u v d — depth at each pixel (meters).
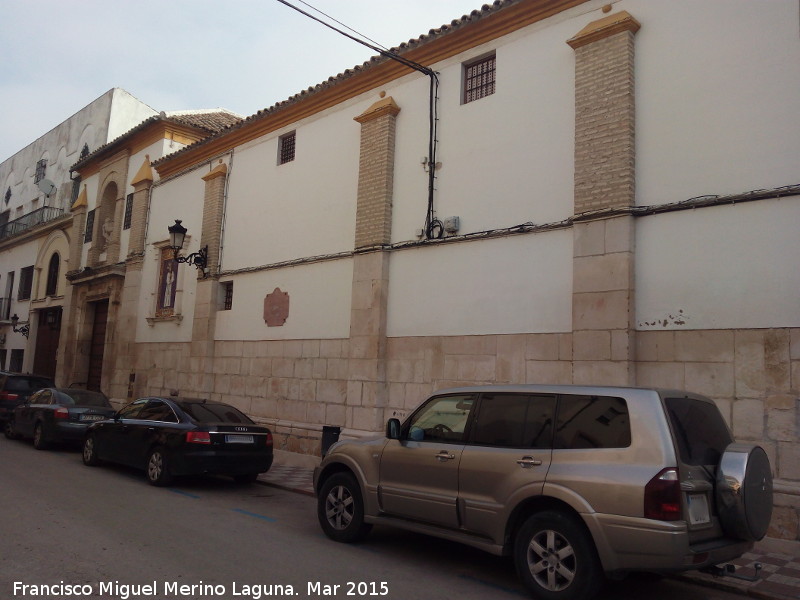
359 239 12.18
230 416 10.72
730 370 7.57
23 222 29.97
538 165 9.73
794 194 7.33
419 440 6.45
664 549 4.60
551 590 5.10
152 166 19.16
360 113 12.89
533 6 10.04
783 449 7.12
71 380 22.23
